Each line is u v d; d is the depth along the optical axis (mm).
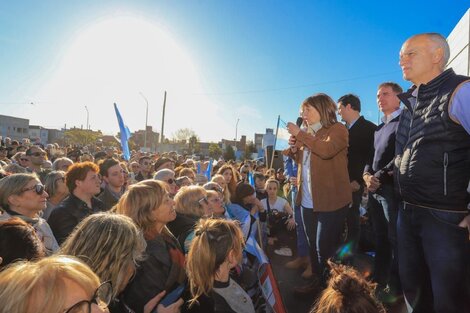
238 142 82250
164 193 2771
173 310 2381
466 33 4195
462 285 2307
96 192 3998
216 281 2334
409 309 2660
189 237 3088
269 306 2916
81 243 2045
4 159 10578
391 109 3895
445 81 2324
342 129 3484
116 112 7961
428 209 2365
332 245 3531
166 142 70000
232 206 4742
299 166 4102
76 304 1009
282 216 5934
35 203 3252
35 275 1004
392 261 3670
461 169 2246
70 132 61531
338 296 1727
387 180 3346
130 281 2410
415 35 2523
